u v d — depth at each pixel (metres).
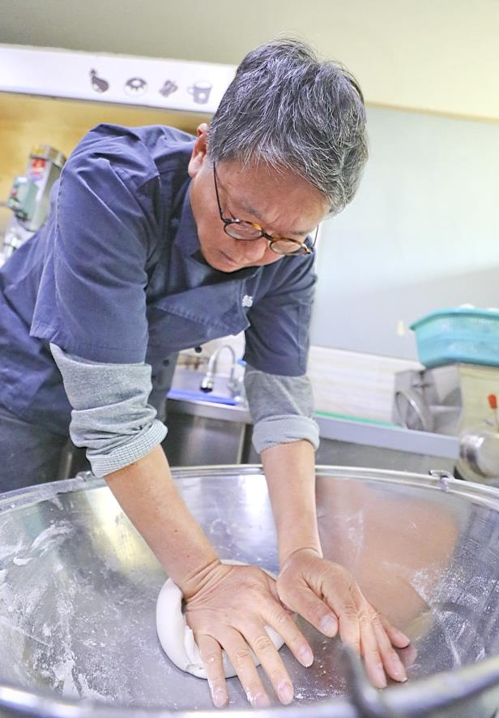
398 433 1.17
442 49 1.62
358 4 1.51
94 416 0.55
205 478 0.76
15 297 0.86
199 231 0.64
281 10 1.57
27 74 1.57
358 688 0.19
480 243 1.88
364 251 1.89
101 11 1.62
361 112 0.55
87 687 0.48
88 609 0.57
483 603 0.52
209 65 1.54
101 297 0.56
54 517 0.60
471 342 1.30
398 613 0.59
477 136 1.90
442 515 0.64
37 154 1.66
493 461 1.18
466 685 0.20
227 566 0.60
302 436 0.75
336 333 1.85
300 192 0.51
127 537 0.66
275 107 0.50
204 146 0.63
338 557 0.68
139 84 1.55
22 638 0.47
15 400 0.82
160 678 0.52
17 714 0.19
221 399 1.42
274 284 0.81
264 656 0.51
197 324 0.77
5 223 1.86
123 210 0.60
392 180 1.91
